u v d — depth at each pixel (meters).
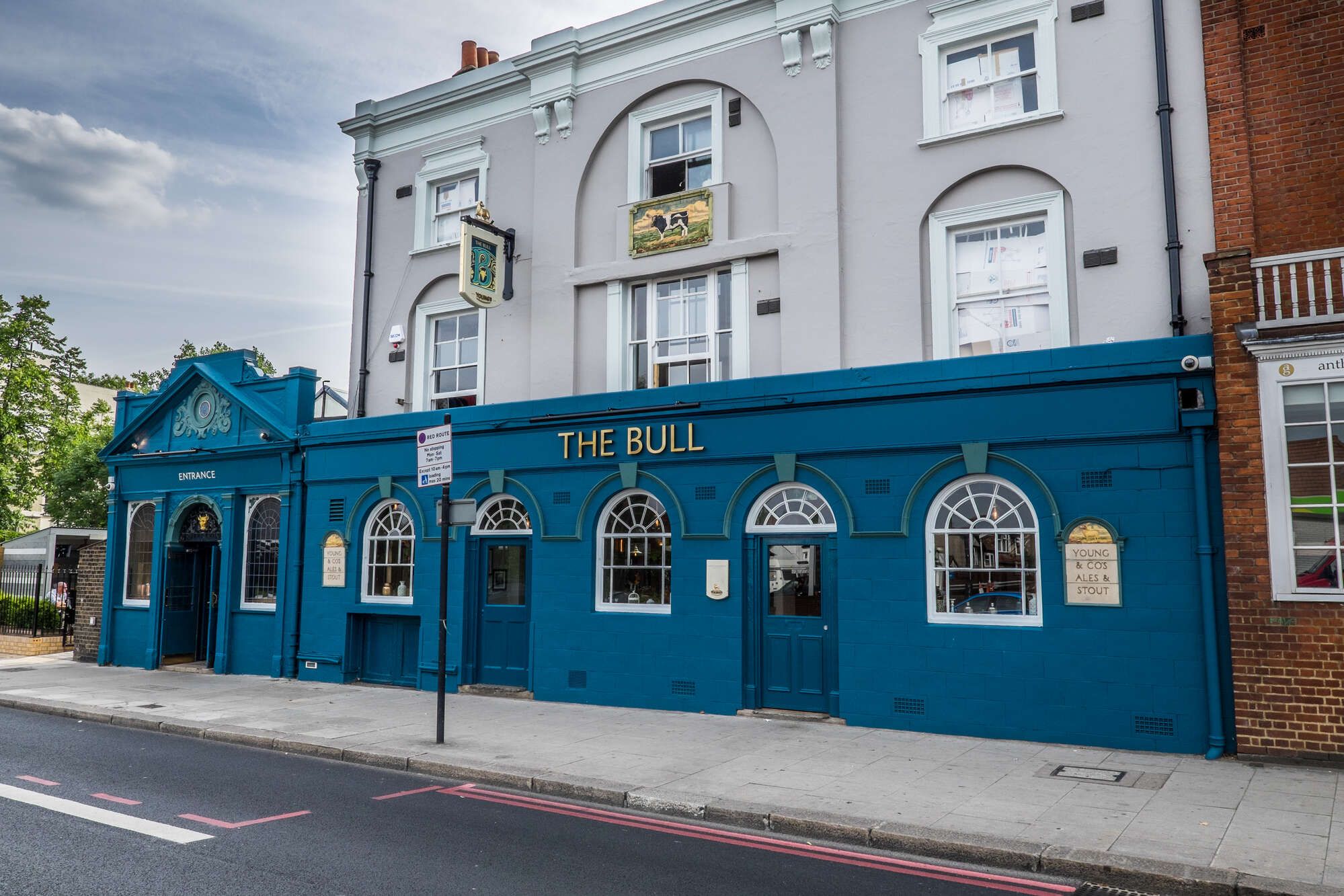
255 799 8.03
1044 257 10.86
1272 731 8.70
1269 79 9.83
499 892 5.67
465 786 8.64
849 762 9.03
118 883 5.73
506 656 13.59
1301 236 9.55
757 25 12.80
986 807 7.37
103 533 29.66
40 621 20.89
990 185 11.18
